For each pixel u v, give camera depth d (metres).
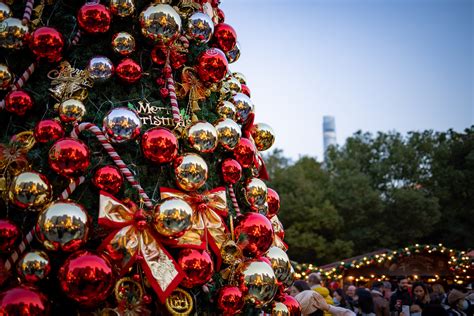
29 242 2.52
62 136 2.71
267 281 2.86
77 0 3.02
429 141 33.50
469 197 30.66
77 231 2.39
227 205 3.13
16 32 2.78
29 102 2.75
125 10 2.90
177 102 3.12
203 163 2.82
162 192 2.77
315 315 5.28
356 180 30.70
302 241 28.45
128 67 2.87
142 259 2.54
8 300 2.29
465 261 15.26
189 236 2.72
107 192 2.65
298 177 31.19
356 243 29.70
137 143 2.82
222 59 3.18
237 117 3.39
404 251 15.98
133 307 2.55
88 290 2.35
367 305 7.35
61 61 2.92
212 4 3.73
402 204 29.23
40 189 2.49
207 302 2.87
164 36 2.87
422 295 8.25
